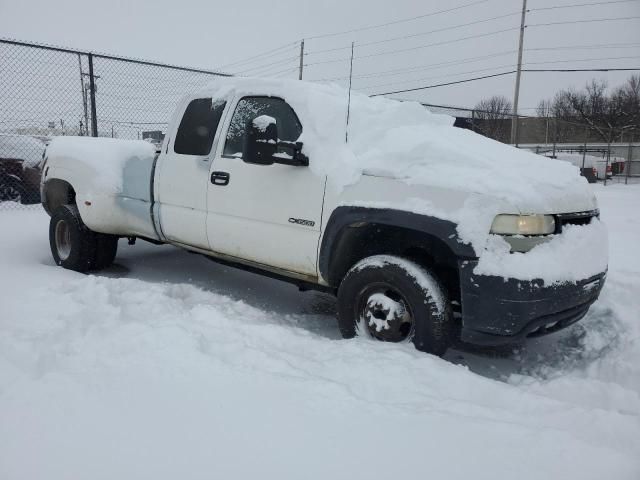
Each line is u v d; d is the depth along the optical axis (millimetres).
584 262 3275
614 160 27109
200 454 2117
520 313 3006
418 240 3543
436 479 2025
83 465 2023
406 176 3383
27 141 10086
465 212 3125
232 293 5195
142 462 2053
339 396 2615
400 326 3457
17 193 9852
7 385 2555
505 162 3561
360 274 3574
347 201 3553
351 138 3834
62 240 5699
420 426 2387
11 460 2039
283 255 3965
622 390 3031
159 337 3166
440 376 2949
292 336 3482
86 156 5305
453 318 3385
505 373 3607
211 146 4457
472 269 3094
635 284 5016
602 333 4004
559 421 2602
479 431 2363
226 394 2588
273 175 3967
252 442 2211
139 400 2494
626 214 10422
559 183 3467
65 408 2391
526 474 2070
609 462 2143
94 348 3045
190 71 10344
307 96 3996
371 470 2066
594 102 43750
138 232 5164
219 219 4320
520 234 3074
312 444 2215
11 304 3854
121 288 4363
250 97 4352
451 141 3787
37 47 8891
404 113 4160
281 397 2582
